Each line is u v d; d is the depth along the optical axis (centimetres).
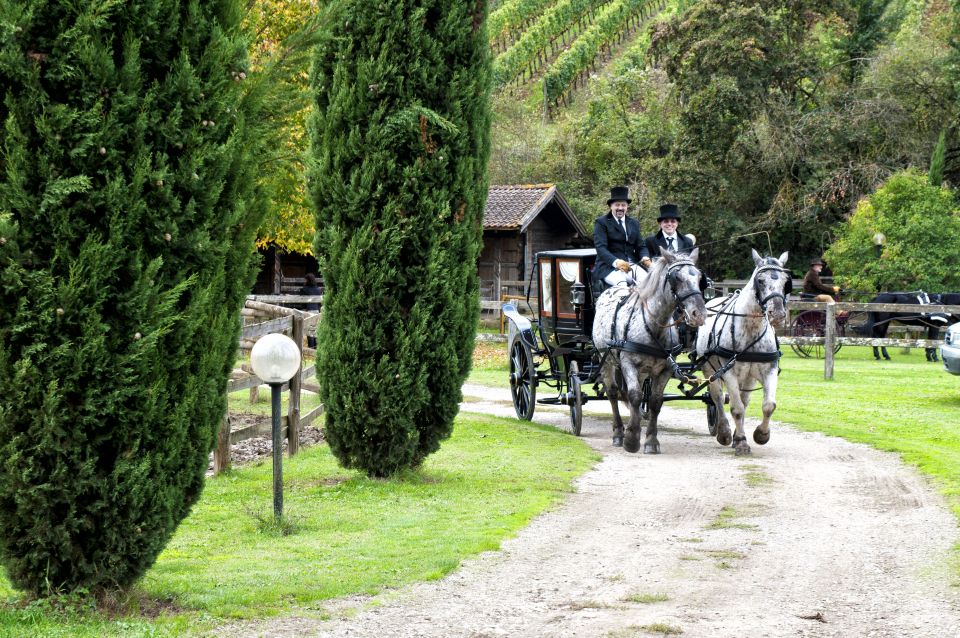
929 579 691
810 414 1694
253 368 847
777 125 4100
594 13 9906
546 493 1016
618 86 5397
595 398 1488
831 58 4806
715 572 715
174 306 575
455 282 1074
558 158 5453
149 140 557
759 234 4297
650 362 1292
